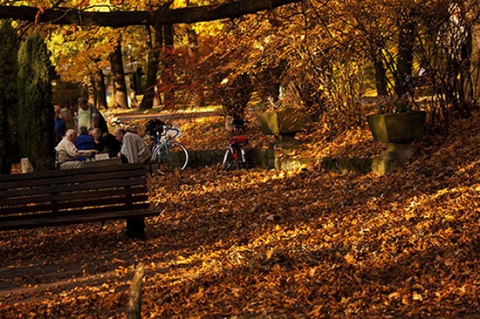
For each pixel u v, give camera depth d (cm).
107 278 1033
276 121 1934
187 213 1529
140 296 482
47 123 2322
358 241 1064
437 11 1625
